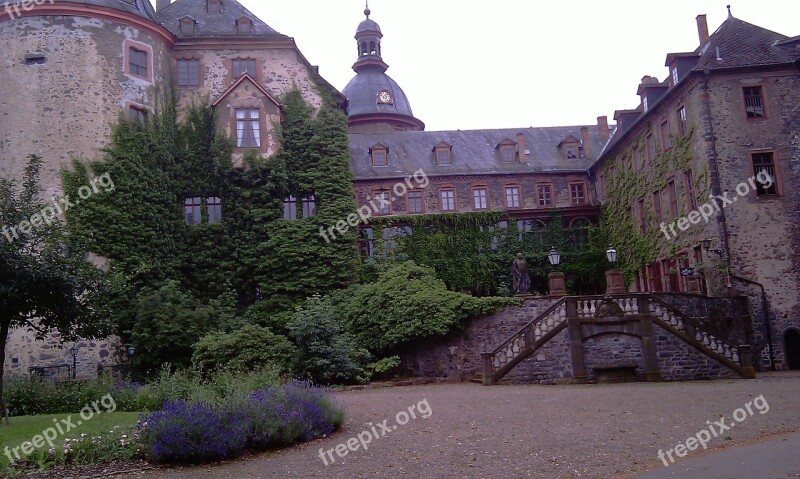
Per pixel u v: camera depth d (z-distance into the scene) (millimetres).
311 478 9961
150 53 32719
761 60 30047
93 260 28641
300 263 33281
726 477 9039
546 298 26922
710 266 28859
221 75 35625
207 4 38000
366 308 28062
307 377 24109
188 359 26766
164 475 10430
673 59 32469
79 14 30703
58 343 27047
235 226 33344
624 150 38750
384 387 24203
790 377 23203
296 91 36062
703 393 17812
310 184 34719
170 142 33281
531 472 9766
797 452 10383
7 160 29203
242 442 11703
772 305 28281
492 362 23297
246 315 31750
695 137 30469
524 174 43156
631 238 37938
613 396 17891
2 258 14094
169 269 31234
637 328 23359
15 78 29812
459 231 40375
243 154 34031
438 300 26812
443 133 46312
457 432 13164
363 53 60500
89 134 29844
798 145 29422
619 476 9406
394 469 10320
